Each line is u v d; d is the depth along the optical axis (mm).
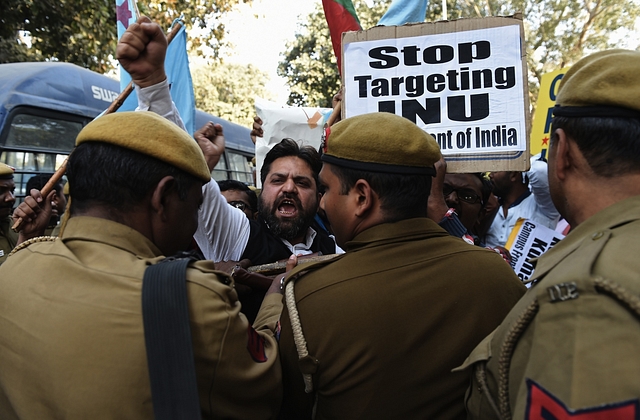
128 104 2422
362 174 1079
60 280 875
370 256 1072
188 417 794
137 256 931
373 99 1617
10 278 926
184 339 818
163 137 962
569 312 644
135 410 802
